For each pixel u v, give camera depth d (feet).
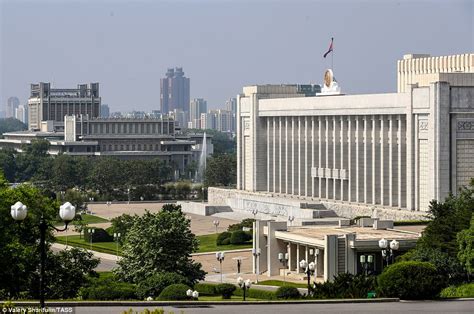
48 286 448.24
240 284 446.19
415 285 376.68
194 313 335.47
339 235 555.69
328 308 350.84
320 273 579.07
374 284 399.44
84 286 459.73
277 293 471.62
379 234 595.47
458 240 485.97
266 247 633.61
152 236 522.88
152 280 462.60
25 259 424.46
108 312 336.08
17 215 281.74
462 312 337.93
